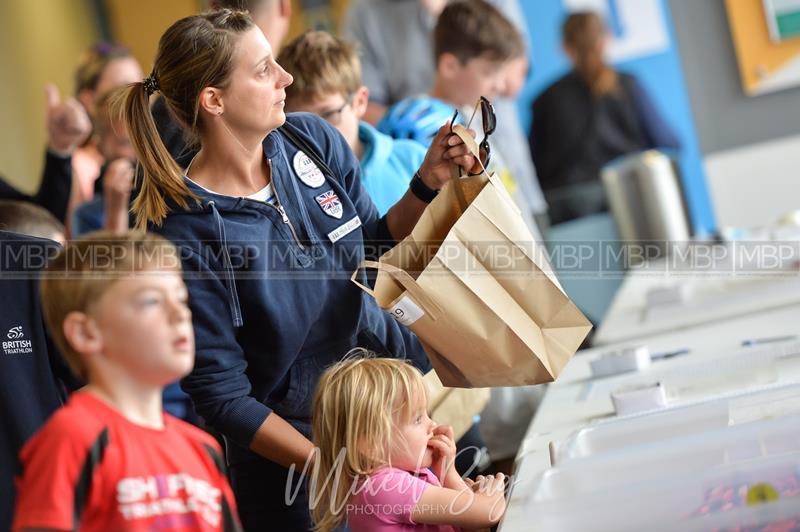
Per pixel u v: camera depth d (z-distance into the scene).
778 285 10.57
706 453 5.20
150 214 6.54
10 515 7.12
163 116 7.21
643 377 8.19
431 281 6.23
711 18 21.95
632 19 20.64
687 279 12.73
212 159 6.71
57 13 22.34
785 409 5.91
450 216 6.68
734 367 7.67
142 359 4.61
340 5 22.38
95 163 14.12
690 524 4.60
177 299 4.72
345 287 6.95
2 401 7.27
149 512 4.55
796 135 21.81
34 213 8.94
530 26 20.75
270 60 6.58
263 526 6.99
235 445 7.01
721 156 20.91
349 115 9.25
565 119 20.64
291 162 6.93
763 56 21.56
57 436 4.46
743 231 15.70
